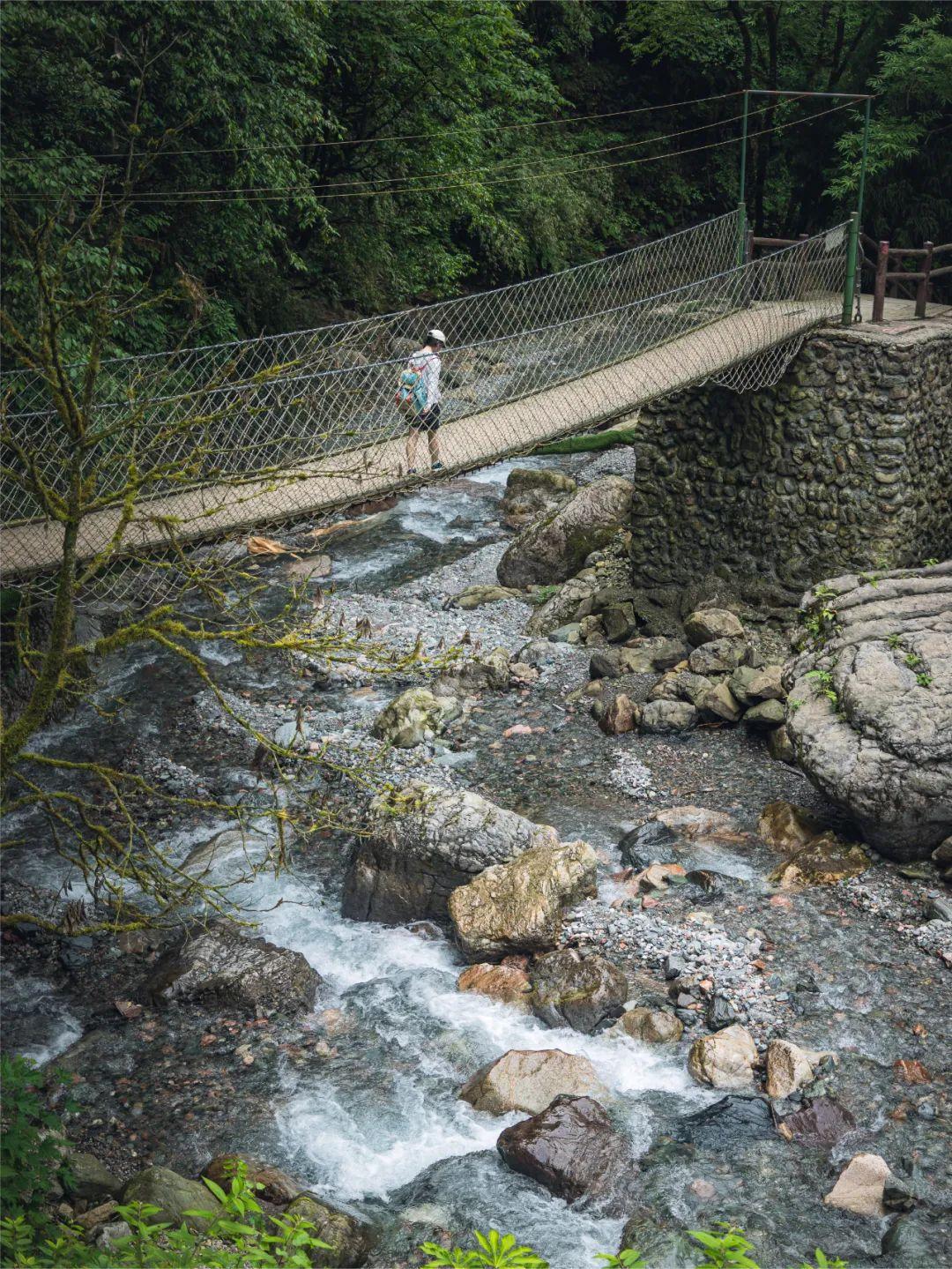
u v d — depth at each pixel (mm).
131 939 9961
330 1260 6609
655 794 11969
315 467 12523
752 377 14539
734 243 18203
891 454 14164
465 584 17844
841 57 32438
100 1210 6711
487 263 31562
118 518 10773
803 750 10672
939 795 10008
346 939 10133
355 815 11758
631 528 16641
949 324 14961
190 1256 4371
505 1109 8047
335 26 22578
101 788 12406
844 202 28859
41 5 14086
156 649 15562
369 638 15609
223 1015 9109
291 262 21359
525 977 9320
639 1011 8758
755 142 33219
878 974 9055
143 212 18078
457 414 14008
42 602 9836
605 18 36281
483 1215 7152
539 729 13492
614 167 35469
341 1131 7930
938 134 26281
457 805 10516
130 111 16578
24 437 9977
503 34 28125
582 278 28406
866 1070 8133
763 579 15555
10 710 13109
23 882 10828
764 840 11062
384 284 26266
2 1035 8836
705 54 34344
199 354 19172
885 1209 7086
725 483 15664
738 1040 8344
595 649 15508
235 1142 7801
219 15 16297
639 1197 7219
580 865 10062
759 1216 7047
